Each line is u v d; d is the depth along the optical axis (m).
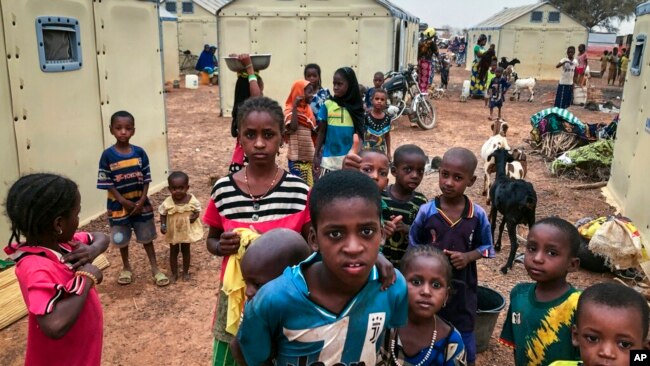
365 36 14.46
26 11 5.40
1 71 5.15
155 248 5.88
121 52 7.06
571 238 2.65
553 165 9.10
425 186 8.34
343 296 1.73
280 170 2.63
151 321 4.39
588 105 17.75
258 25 14.66
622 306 1.97
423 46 17.81
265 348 1.81
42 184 2.36
